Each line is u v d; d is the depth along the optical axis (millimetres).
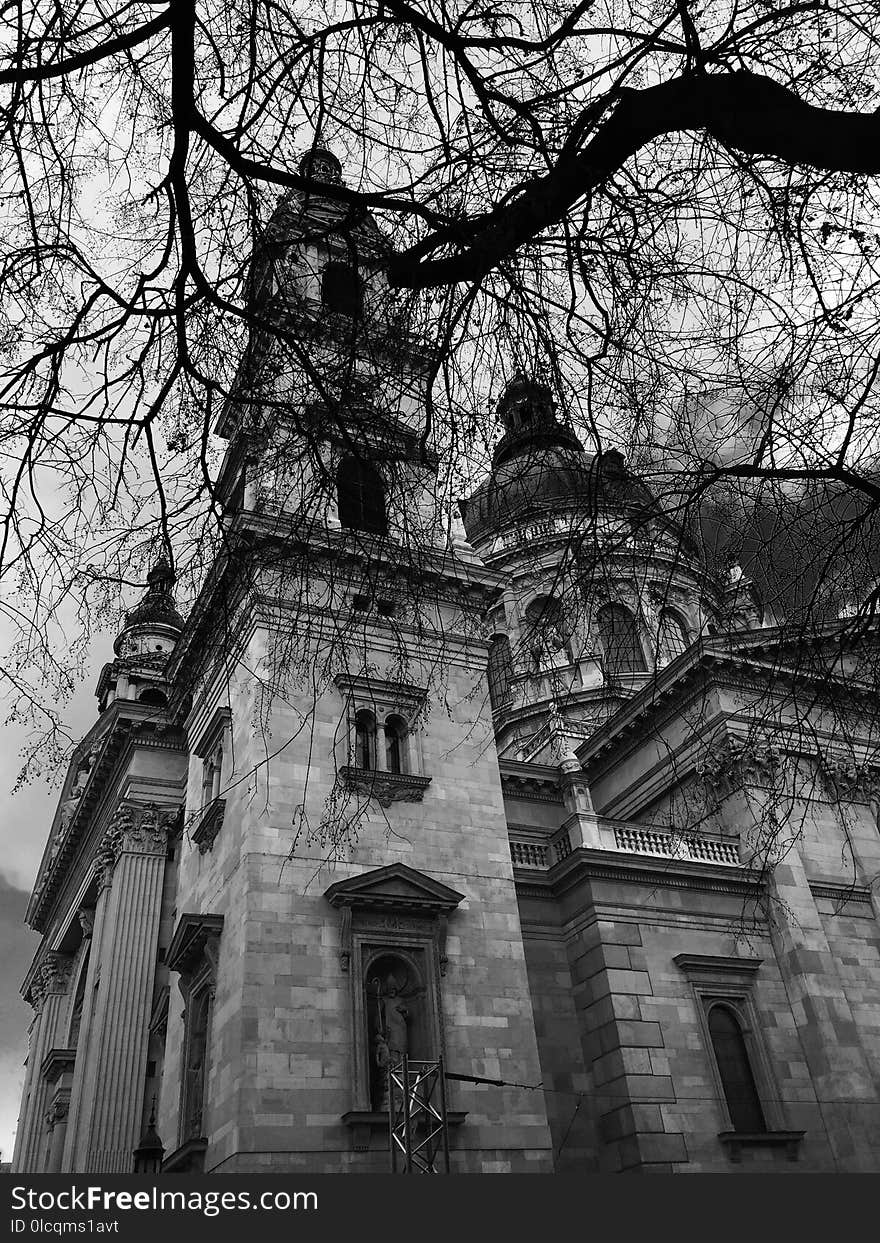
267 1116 23000
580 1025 31297
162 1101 30750
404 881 27469
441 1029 25984
